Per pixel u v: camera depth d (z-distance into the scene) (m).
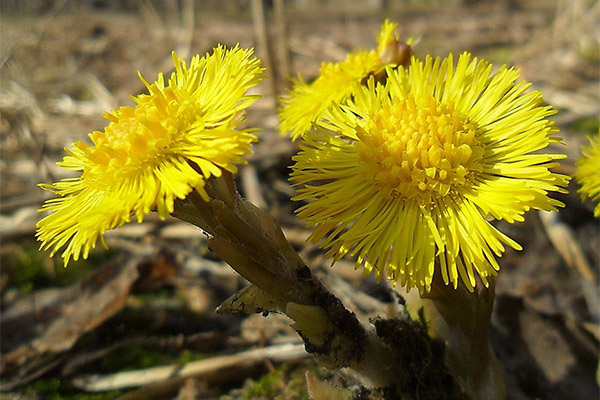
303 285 0.09
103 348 0.14
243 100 0.08
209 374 0.13
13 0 0.54
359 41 0.38
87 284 0.15
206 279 0.16
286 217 0.18
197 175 0.08
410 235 0.09
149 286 0.15
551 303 0.15
